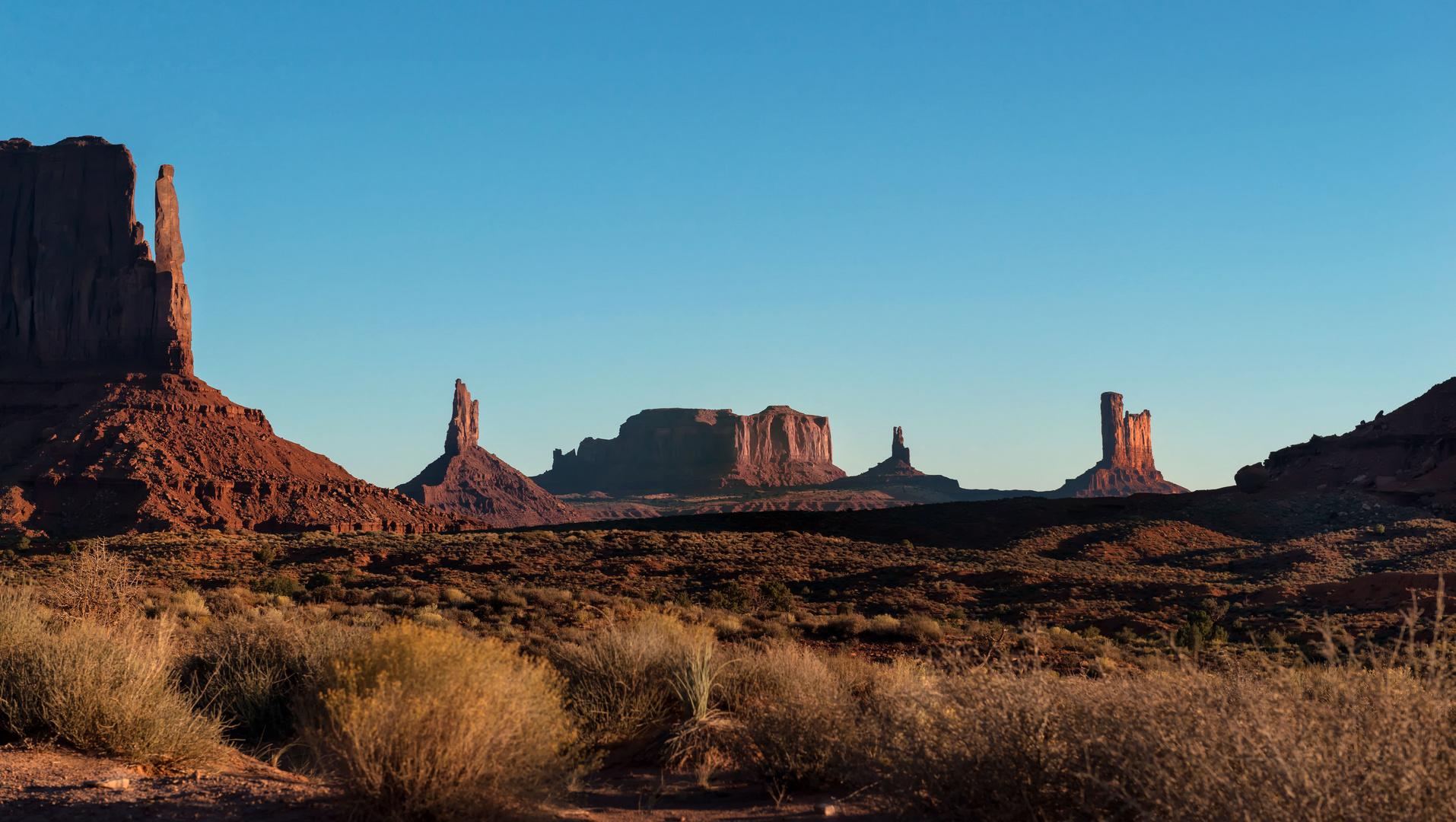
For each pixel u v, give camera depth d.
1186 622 40.81
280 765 10.60
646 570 65.81
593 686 11.87
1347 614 42.78
